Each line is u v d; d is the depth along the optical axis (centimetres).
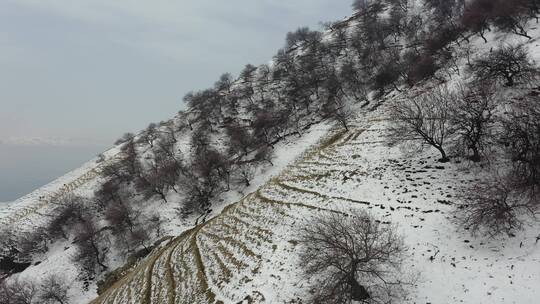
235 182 6266
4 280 6197
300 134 7312
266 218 3453
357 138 4588
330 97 8100
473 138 2819
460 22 6500
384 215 2648
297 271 2338
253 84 12094
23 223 9194
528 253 1822
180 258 3556
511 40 4538
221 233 3662
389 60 7594
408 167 3269
